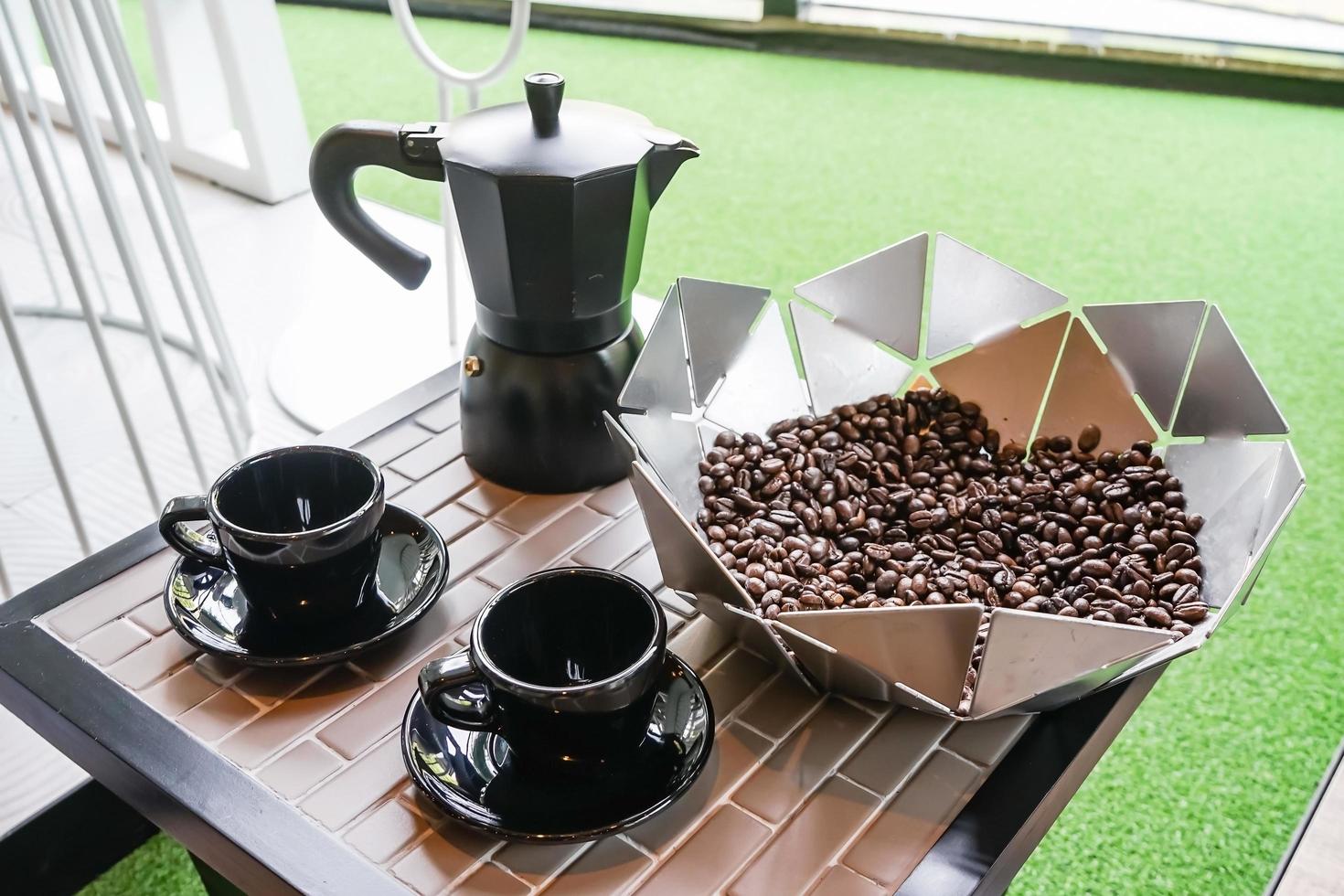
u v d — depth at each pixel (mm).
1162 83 2834
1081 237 2213
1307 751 1232
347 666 683
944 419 849
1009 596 700
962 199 2354
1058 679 584
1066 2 2838
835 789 607
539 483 824
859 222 2264
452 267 1496
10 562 1306
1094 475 805
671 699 634
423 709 625
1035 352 841
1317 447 1687
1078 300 2002
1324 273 2111
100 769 653
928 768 619
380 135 750
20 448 1495
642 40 3148
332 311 1776
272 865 563
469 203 731
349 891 552
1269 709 1284
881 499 788
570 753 576
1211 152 2537
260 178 2160
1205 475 767
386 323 1737
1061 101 2795
